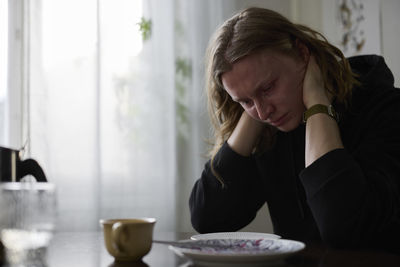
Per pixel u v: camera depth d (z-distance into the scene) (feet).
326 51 4.16
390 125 3.79
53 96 7.97
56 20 8.04
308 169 3.38
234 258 2.39
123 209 8.25
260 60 3.82
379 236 3.24
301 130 4.64
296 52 4.04
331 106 3.80
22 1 8.02
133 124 8.39
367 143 3.77
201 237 3.39
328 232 3.22
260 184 4.81
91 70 8.14
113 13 8.36
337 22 9.43
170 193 8.54
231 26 4.07
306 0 9.82
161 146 8.53
